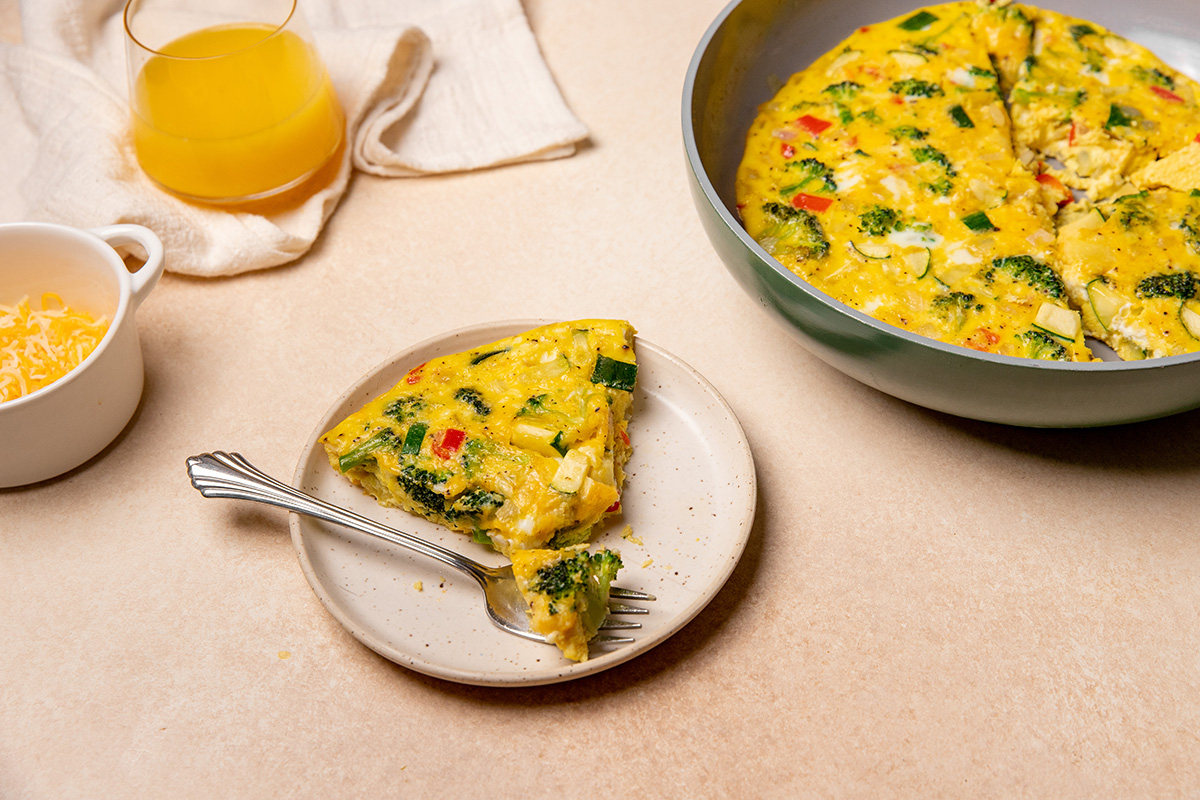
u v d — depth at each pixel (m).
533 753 0.53
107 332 0.58
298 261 0.67
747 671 0.55
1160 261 0.61
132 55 0.63
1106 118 0.66
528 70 0.74
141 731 0.54
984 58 0.68
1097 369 0.52
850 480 0.60
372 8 0.76
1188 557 0.58
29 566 0.57
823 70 0.68
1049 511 0.59
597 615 0.53
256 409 0.62
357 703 0.54
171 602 0.57
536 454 0.56
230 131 0.64
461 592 0.55
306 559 0.54
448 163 0.70
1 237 0.59
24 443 0.57
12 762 0.53
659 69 0.76
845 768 0.53
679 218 0.69
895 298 0.59
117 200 0.64
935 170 0.63
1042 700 0.54
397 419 0.57
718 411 0.59
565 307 0.65
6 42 0.73
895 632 0.56
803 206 0.62
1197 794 0.53
